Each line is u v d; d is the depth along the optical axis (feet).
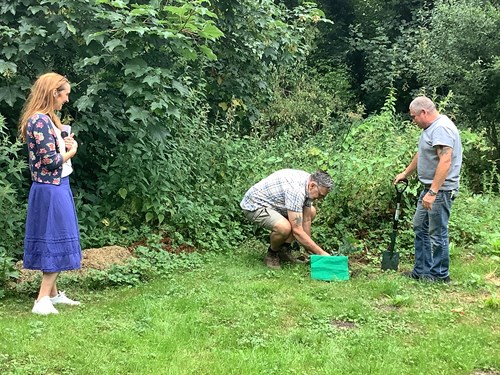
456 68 39.70
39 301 13.67
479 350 12.01
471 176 37.47
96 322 12.98
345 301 15.05
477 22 38.32
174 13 18.26
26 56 19.43
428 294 15.97
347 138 24.76
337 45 58.08
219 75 29.22
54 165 13.42
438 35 41.32
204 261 19.11
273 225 17.92
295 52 30.48
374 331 12.98
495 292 16.05
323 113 44.16
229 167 23.85
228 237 21.49
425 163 16.70
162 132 18.94
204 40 23.82
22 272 16.25
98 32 17.48
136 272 16.83
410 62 47.26
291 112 42.16
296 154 25.16
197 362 11.07
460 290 16.46
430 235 17.01
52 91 13.64
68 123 19.60
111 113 20.92
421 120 16.49
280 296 15.31
